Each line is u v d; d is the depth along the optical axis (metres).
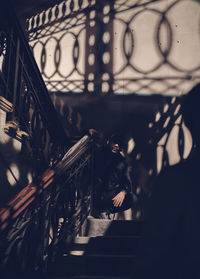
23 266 2.45
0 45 3.09
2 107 2.82
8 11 3.02
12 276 2.42
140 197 5.99
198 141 0.90
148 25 6.15
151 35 6.08
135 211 6.01
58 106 6.62
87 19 6.79
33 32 7.35
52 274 2.94
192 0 5.85
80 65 6.62
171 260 0.79
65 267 3.06
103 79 6.34
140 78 6.02
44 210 2.93
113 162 4.26
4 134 2.86
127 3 6.48
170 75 5.77
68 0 7.10
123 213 6.12
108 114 6.53
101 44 6.51
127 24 6.37
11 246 2.26
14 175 3.05
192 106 0.94
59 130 4.03
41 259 2.79
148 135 6.19
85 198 3.96
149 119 6.29
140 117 6.38
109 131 6.55
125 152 6.41
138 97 6.00
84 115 6.62
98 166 4.31
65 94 6.63
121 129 6.50
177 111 5.37
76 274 3.03
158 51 5.96
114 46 6.38
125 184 4.14
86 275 3.04
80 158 3.91
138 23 6.26
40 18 7.31
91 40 6.64
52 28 7.14
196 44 5.70
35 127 3.60
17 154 3.11
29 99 3.46
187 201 0.82
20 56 3.34
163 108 5.88
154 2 6.18
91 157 4.16
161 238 0.82
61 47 6.92
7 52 3.17
